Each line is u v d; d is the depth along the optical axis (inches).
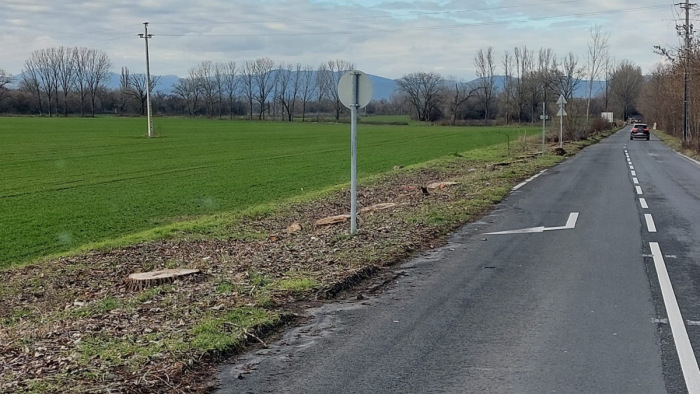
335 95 5418.3
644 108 4271.7
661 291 332.8
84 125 3713.1
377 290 341.4
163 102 5861.2
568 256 423.5
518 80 4549.7
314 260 401.1
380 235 483.8
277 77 5649.6
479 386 211.8
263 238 519.8
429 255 430.0
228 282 343.9
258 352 246.5
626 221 569.0
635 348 247.3
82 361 226.4
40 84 5546.3
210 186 1105.4
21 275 410.9
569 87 2482.8
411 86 5206.7
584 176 1011.9
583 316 290.5
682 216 598.9
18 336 259.3
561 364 231.1
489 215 607.2
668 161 1395.2
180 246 488.4
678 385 211.0
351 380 217.6
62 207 874.1
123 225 733.3
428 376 220.8
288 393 206.7
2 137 2603.3
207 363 233.1
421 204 666.2
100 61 5738.2
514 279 362.6
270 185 1111.6
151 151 1982.0
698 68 1728.6
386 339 261.1
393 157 1734.7
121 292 345.4
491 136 2940.5
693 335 262.2
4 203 913.5
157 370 220.7
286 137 2874.0
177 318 279.7
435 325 279.6
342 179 1194.0
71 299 344.2
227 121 5009.8
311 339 261.9
